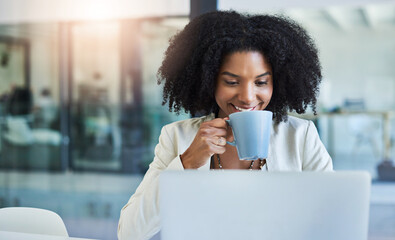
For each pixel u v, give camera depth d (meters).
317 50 1.05
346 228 0.63
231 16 0.94
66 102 5.13
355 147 5.50
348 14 5.77
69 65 5.05
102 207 3.76
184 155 0.84
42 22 5.02
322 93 6.16
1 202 3.99
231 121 0.75
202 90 0.97
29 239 0.83
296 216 0.63
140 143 4.91
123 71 4.84
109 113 4.98
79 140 5.16
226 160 1.01
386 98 6.10
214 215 0.64
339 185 0.62
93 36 4.89
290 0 4.36
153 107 4.80
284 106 1.03
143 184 0.93
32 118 5.28
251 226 0.64
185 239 0.65
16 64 5.21
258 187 0.64
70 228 3.14
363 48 6.14
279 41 0.89
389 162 5.06
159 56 4.57
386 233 2.90
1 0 5.08
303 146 1.01
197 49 0.97
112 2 4.55
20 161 5.37
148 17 4.38
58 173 5.27
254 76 0.89
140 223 0.81
